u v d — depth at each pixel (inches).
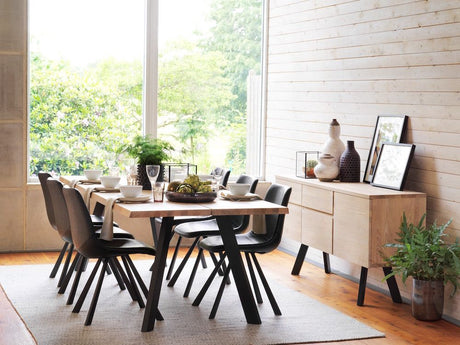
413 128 201.3
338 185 212.4
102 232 180.2
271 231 193.6
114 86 281.1
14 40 261.6
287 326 177.0
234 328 174.2
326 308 194.5
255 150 300.4
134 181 214.4
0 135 261.9
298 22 265.6
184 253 272.7
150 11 280.5
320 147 250.7
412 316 189.5
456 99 184.5
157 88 284.5
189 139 291.4
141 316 182.9
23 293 203.5
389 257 190.7
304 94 261.7
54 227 212.2
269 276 234.4
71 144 276.7
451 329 178.5
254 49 297.4
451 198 187.2
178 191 181.9
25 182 266.1
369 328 176.4
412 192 195.3
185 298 202.1
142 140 219.5
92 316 174.7
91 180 220.1
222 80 294.2
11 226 265.3
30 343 160.9
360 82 225.9
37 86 270.7
